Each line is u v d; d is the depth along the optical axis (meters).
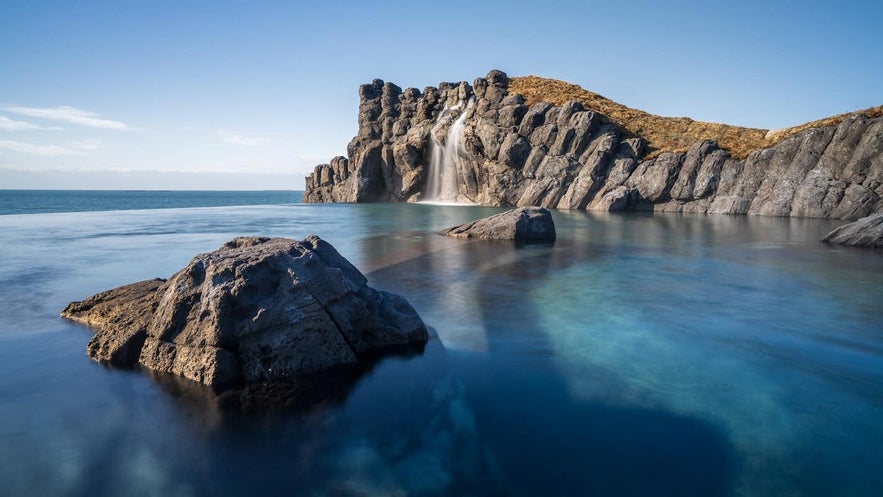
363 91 72.44
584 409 6.21
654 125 51.25
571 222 31.88
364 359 7.70
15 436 5.48
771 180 37.94
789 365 7.51
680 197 41.75
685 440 5.54
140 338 7.57
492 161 51.97
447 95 61.72
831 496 4.62
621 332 8.99
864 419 5.93
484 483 4.83
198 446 5.36
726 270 14.80
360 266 14.95
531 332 8.95
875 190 32.59
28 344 8.23
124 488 4.68
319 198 74.19
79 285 12.78
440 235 23.44
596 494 4.67
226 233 24.80
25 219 33.72
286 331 7.08
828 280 13.32
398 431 5.70
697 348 8.20
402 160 63.78
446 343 8.39
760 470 5.01
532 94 56.44
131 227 28.12
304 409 6.16
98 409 6.10
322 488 4.73
